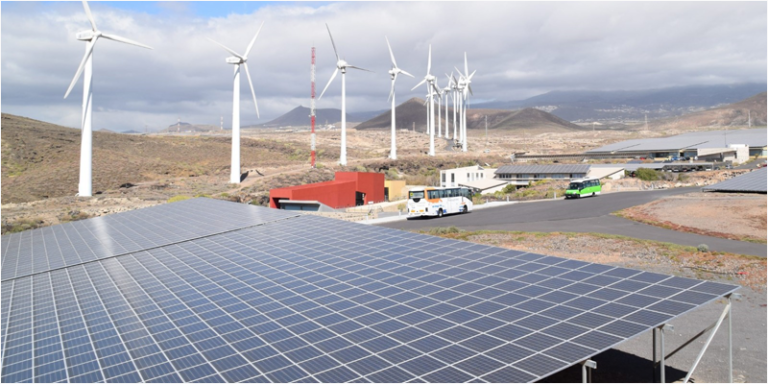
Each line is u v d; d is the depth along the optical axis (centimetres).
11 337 2209
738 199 7381
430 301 2127
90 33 10506
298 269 2734
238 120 13425
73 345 2022
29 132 17812
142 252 3509
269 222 4025
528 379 1500
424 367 1608
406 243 3038
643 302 1930
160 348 1902
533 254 2628
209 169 17200
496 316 1931
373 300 2194
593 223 6925
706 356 2512
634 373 2317
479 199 10919
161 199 10919
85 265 3334
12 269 3472
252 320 2095
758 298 3388
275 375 1622
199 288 2589
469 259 2644
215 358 1773
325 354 1742
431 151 19625
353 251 2981
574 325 1805
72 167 14762
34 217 8700
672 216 6938
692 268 4247
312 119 15462
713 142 18862
